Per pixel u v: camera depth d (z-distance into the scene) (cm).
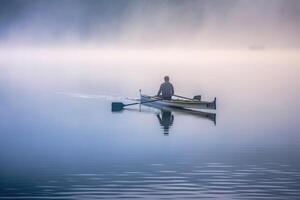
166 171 2888
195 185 2644
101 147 3481
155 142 3641
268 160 3138
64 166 2986
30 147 3472
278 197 2469
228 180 2723
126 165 3014
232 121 4512
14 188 2589
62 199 2441
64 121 4494
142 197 2467
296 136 3841
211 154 3284
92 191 2548
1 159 3142
